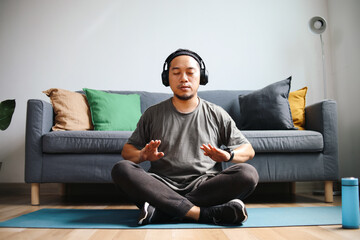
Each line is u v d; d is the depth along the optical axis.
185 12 3.32
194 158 1.54
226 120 1.64
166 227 1.35
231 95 2.91
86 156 2.24
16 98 3.16
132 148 1.60
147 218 1.37
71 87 3.20
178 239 1.16
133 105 2.76
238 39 3.30
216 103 2.87
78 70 3.22
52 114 2.51
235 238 1.17
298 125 2.60
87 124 2.61
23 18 3.23
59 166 2.23
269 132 2.27
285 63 3.29
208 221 1.44
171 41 3.29
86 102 2.73
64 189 2.95
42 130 2.27
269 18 3.33
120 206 2.16
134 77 3.24
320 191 2.87
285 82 2.64
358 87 2.84
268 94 2.59
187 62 1.54
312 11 3.34
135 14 3.30
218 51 3.29
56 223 1.48
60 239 1.17
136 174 1.41
